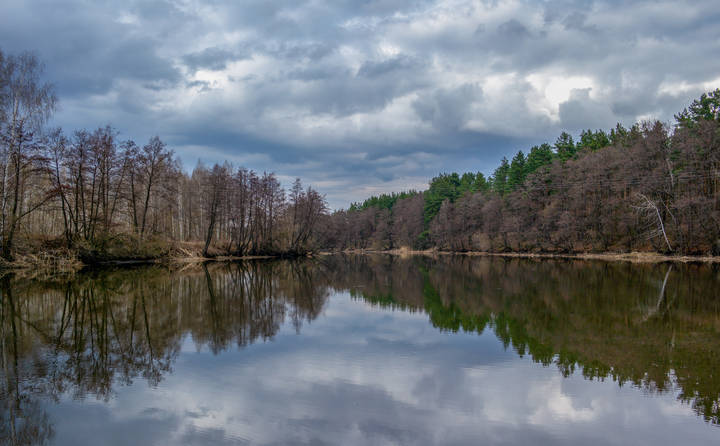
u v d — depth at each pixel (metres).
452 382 10.55
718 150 48.16
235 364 11.91
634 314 18.98
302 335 15.43
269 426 8.05
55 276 33.09
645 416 8.60
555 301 22.92
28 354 12.70
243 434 7.72
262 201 68.94
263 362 12.10
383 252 132.75
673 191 51.38
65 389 9.91
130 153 44.38
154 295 24.52
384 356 12.83
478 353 13.13
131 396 9.48
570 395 9.71
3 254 35.41
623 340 14.59
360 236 147.00
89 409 8.76
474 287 30.00
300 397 9.53
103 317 18.23
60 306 20.62
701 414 8.69
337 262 68.56
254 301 23.23
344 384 10.39
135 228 46.78
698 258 46.75
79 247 39.66
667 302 21.80
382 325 17.34
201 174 74.44
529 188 73.69
